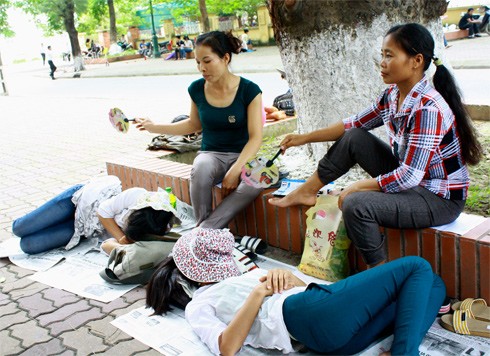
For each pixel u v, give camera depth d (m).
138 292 3.48
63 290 3.59
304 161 4.76
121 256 3.56
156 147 5.82
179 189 4.59
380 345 2.63
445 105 2.77
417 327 2.37
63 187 6.08
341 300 2.47
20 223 4.12
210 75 3.72
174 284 3.06
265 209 3.88
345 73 4.25
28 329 3.13
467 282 2.87
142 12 38.84
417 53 2.73
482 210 3.44
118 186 4.29
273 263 3.64
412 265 2.50
